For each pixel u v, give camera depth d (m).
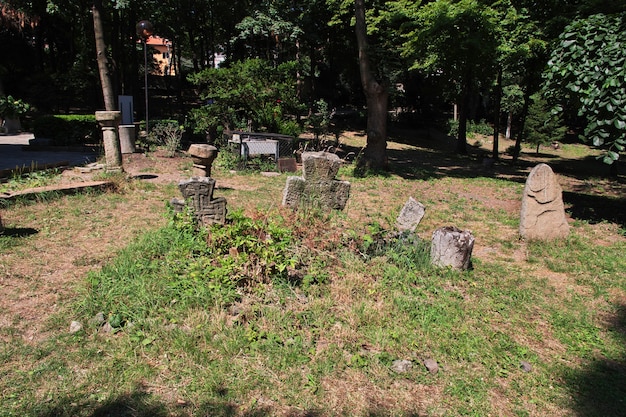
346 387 3.46
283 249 5.09
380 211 9.13
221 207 6.28
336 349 3.87
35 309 4.18
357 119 31.80
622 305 5.38
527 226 7.70
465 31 17.30
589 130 8.49
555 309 5.16
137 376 3.34
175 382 3.32
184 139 17.66
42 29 29.36
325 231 6.35
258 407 3.15
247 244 5.06
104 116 9.90
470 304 5.02
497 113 23.00
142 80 40.88
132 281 4.60
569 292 5.68
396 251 6.07
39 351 3.54
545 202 7.65
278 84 16.52
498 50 16.66
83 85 25.98
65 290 4.56
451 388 3.57
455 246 5.87
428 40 18.41
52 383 3.23
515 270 6.34
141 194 8.85
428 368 3.77
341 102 36.72
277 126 16.77
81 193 8.40
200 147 7.84
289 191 7.39
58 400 3.07
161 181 10.48
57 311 4.16
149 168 12.16
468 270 6.03
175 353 3.62
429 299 4.98
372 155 15.38
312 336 4.00
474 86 25.59
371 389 3.47
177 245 5.52
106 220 6.95
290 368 3.57
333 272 5.33
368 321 4.32
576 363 4.14
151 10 22.84
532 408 3.47
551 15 16.06
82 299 4.32
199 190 6.13
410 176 14.62
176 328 3.92
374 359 3.79
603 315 5.12
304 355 3.74
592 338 4.59
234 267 4.72
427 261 5.86
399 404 3.34
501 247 7.39
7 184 8.74
